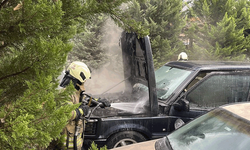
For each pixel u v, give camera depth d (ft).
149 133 12.75
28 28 4.87
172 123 13.01
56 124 4.56
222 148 7.87
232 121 8.56
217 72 13.84
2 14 4.76
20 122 4.09
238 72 14.14
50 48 4.44
